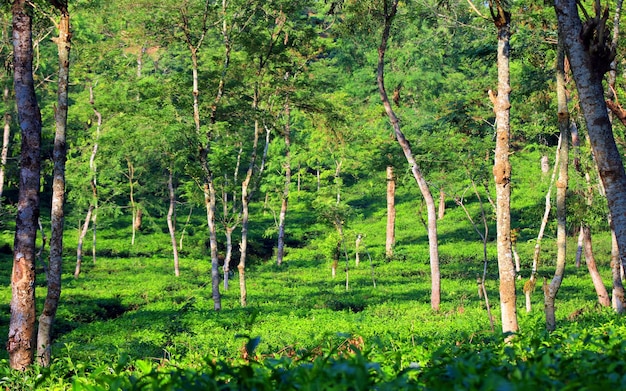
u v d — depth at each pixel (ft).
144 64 203.51
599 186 87.61
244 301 105.81
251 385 12.37
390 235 178.19
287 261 175.01
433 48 202.59
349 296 116.26
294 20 107.04
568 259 156.15
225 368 13.29
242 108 107.65
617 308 81.41
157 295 118.42
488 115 92.22
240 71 107.14
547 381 11.18
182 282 137.90
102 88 130.52
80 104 138.21
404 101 200.54
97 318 97.71
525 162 119.75
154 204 202.08
